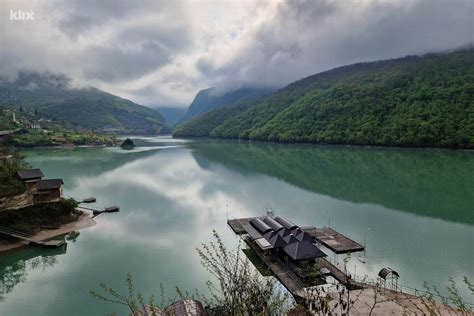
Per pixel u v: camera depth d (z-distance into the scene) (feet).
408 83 577.84
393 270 99.81
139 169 319.06
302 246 104.88
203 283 99.45
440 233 136.77
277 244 109.40
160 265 111.96
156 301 89.86
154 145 638.53
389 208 174.60
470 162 312.09
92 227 151.12
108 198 205.57
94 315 84.07
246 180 257.14
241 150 507.71
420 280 98.48
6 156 252.62
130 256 119.44
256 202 191.62
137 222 157.89
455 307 74.49
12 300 91.25
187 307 65.10
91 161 377.71
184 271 107.34
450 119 422.00
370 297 77.87
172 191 223.92
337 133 526.16
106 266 111.75
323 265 103.45
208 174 287.28
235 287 33.45
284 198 199.82
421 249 120.88
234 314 31.86
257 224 128.26
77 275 105.50
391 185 227.20
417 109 478.18
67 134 602.44
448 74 558.15
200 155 440.04
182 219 162.20
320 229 138.51
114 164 354.54
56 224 150.20
